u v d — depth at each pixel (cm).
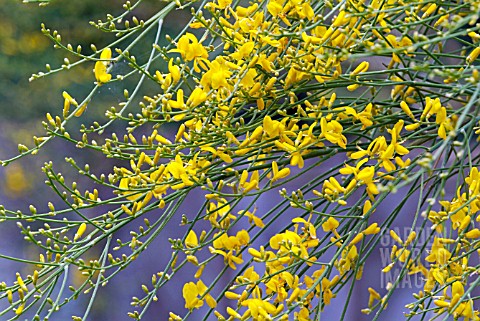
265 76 69
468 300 65
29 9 121
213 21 71
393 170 66
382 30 67
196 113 67
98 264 68
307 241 67
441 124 65
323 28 67
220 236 69
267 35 66
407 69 67
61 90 121
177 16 110
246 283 66
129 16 116
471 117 72
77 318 67
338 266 68
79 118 121
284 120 68
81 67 120
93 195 68
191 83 88
